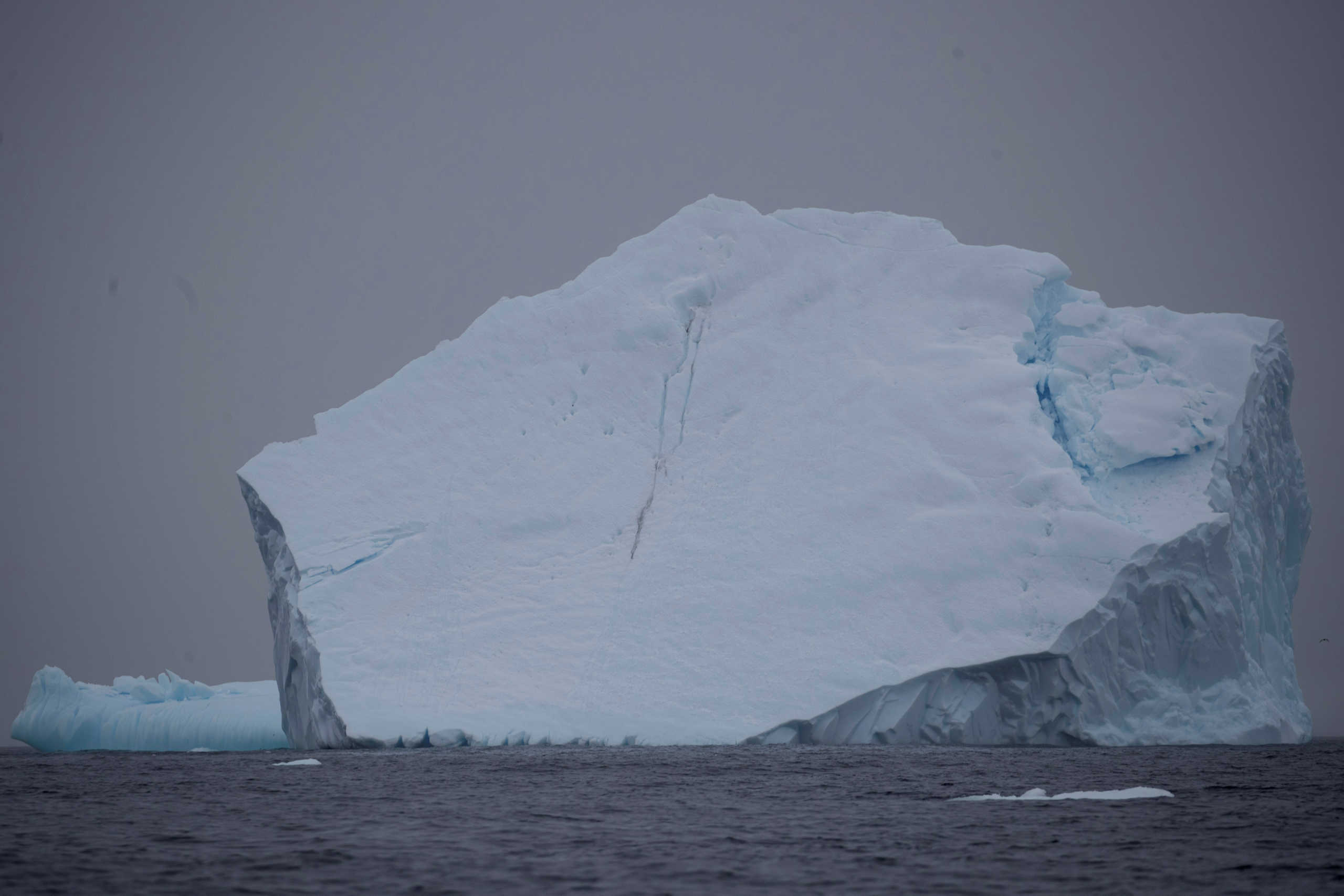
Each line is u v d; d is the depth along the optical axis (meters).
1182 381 134.50
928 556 121.50
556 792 76.38
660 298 152.00
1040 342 145.25
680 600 124.88
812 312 148.00
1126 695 116.12
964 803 69.88
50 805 72.44
